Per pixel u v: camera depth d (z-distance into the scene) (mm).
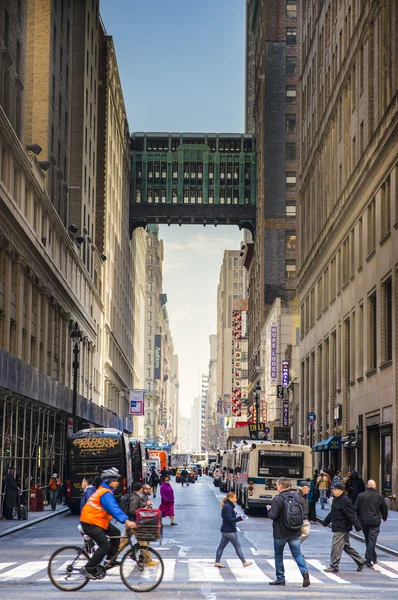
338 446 64812
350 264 64000
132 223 144375
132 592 17672
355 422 61312
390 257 50438
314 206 84000
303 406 91562
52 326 64938
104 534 17656
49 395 50938
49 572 17828
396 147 49188
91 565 17703
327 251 74625
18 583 19062
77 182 82438
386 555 27031
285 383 108562
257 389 74500
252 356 162750
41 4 66312
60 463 62562
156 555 17938
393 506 47656
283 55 138250
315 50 83938
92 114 92000
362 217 59719
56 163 69688
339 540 21969
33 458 51531
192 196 143875
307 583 18969
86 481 23906
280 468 45469
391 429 49562
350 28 65688
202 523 39531
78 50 84062
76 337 49938
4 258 48500
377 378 53906
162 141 145625
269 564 23750
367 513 23234
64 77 74938
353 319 63188
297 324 107938
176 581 19688
